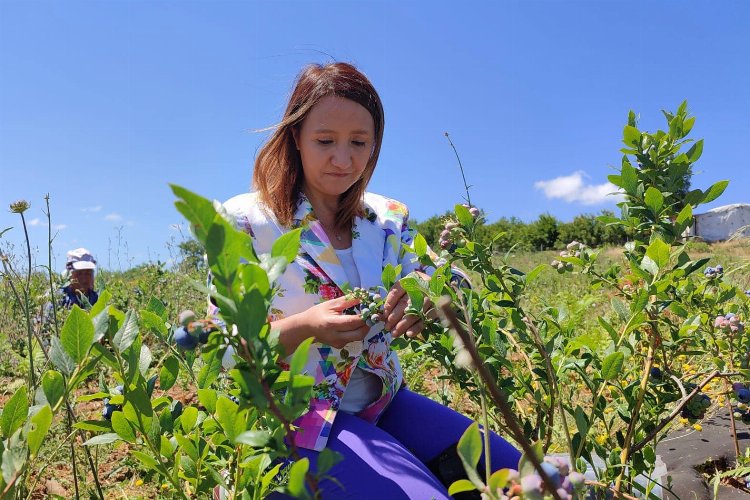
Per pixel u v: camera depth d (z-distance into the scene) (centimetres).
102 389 158
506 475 92
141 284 674
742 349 204
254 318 93
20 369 364
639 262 188
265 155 203
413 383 368
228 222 93
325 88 194
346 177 199
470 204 193
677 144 193
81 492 268
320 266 193
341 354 185
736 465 254
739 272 375
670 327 193
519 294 182
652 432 180
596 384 173
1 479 105
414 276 158
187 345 104
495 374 176
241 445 135
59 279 338
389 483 162
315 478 89
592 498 179
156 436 142
